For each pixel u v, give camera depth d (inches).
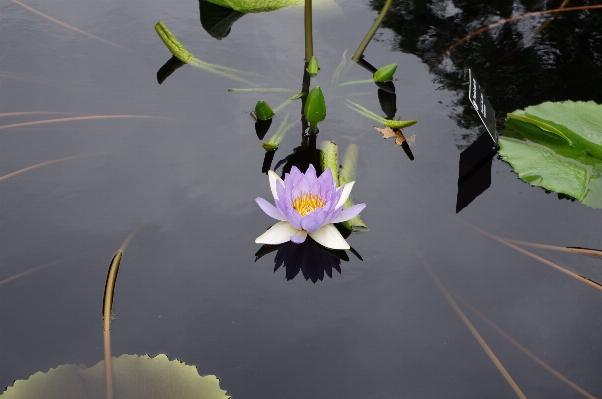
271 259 72.6
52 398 67.1
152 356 68.7
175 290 71.1
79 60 83.8
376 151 78.6
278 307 70.6
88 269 71.9
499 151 77.4
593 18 88.5
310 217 71.8
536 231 74.0
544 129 77.3
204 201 75.1
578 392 67.9
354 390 67.8
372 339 69.5
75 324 69.9
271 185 74.4
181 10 89.7
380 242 73.5
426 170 77.4
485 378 68.3
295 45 86.5
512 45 86.1
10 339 69.4
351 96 82.6
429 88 83.1
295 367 68.4
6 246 72.7
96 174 76.3
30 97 80.7
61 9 88.7
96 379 67.7
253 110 81.0
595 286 71.6
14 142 77.9
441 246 73.4
